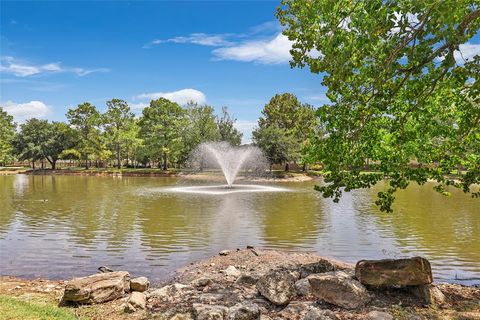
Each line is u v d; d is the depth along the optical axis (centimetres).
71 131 8875
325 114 797
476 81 604
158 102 7619
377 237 1576
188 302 790
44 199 3016
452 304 764
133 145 8138
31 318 680
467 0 547
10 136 9288
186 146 7288
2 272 1101
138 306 777
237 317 690
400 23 604
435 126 922
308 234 1642
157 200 2964
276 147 6856
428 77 709
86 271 1116
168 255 1288
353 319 680
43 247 1394
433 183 4566
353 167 856
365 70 716
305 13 755
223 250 1302
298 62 780
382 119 913
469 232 1673
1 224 1870
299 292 810
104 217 2098
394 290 799
